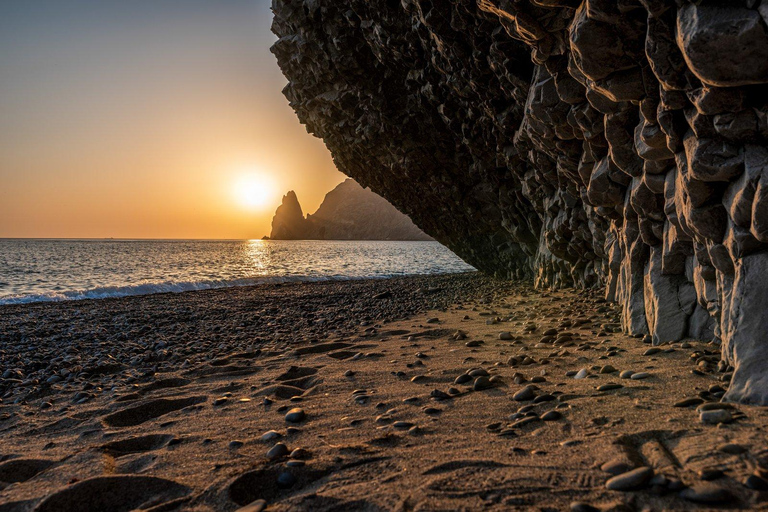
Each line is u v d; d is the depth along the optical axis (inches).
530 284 592.4
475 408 138.3
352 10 413.1
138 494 99.8
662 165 170.9
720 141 121.8
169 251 3257.9
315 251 3636.8
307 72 537.3
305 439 125.3
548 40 184.4
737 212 120.7
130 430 147.8
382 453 110.3
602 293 369.4
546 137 267.1
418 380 179.6
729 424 99.0
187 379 219.5
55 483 109.3
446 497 84.3
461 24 288.8
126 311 536.7
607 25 134.1
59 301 650.2
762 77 99.4
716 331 170.2
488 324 318.3
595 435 105.3
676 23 109.2
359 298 611.8
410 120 506.9
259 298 649.6
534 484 85.8
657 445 95.2
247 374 223.3
